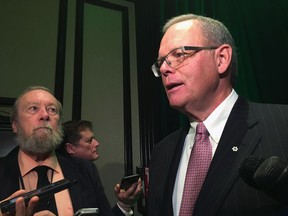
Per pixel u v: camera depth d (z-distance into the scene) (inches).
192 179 26.5
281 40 70.7
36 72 77.4
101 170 81.6
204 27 29.0
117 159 84.7
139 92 92.2
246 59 74.6
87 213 29.2
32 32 79.6
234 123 26.7
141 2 97.7
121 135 87.4
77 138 66.2
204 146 27.6
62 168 45.5
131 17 100.2
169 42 29.3
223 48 28.9
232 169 23.9
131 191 47.2
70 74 82.8
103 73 89.3
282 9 72.3
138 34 96.2
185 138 33.1
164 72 29.1
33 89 49.4
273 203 21.4
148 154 85.0
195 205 23.8
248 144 24.7
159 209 29.4
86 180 45.6
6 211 27.2
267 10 74.7
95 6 93.7
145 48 91.6
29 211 27.5
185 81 27.6
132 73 94.8
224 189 23.1
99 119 85.0
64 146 64.7
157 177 32.5
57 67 79.9
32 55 78.0
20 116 45.9
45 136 43.8
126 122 88.4
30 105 46.1
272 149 23.6
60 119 49.6
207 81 27.6
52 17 84.0
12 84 73.4
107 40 93.0
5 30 75.9
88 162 50.4
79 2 89.7
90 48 89.0
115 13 97.5
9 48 75.3
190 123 32.1
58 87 78.4
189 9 81.7
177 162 31.5
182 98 28.0
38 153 44.1
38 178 41.9
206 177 24.5
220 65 28.7
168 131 79.4
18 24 78.1
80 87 82.7
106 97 87.8
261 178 16.1
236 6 80.1
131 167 85.4
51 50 81.1
